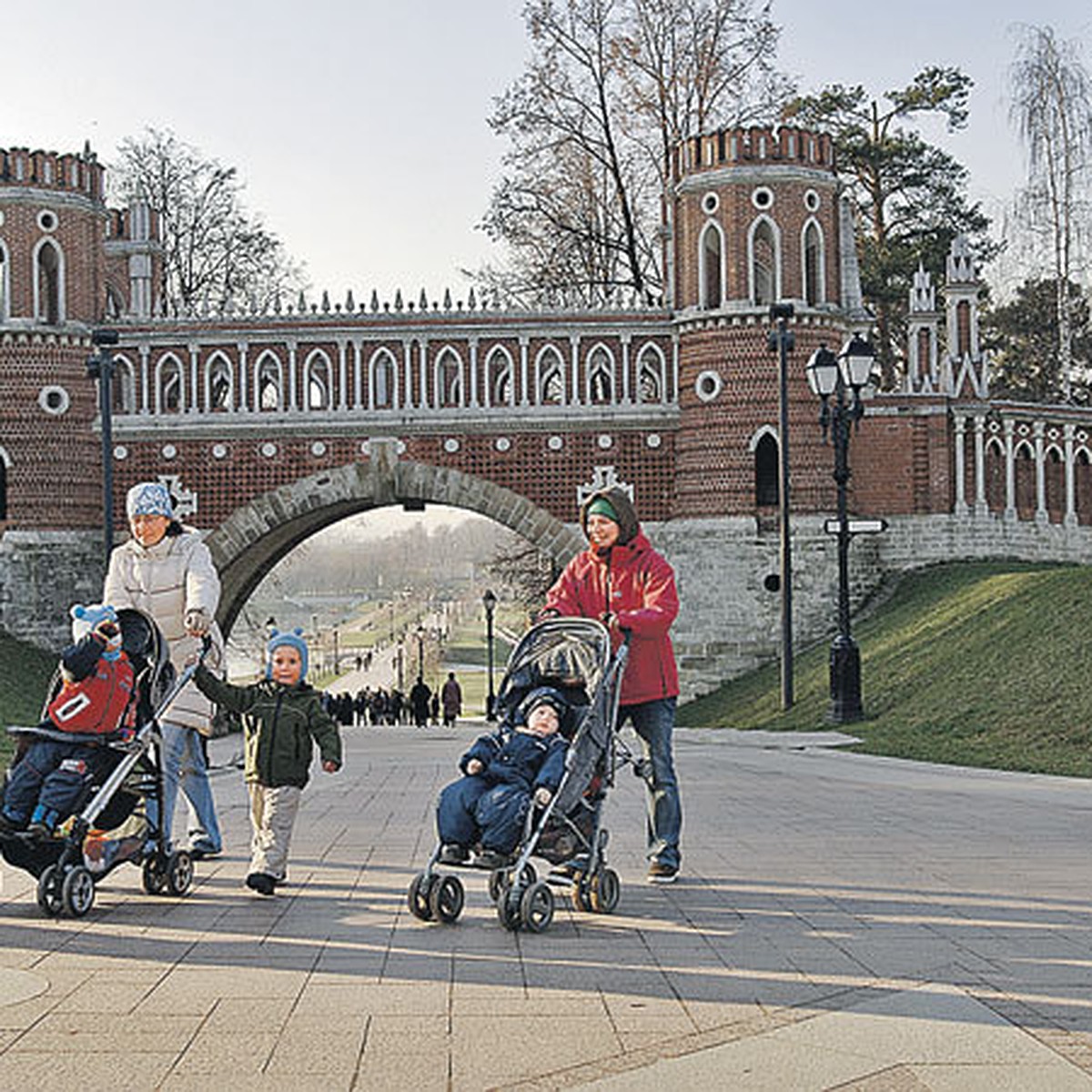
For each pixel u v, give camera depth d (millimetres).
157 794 10203
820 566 44938
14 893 10250
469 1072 6082
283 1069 6113
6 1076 6016
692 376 45469
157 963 8000
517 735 9500
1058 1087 5855
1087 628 28188
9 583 46031
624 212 55656
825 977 7641
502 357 46688
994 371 75000
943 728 26969
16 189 46406
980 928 8930
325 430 46438
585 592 10992
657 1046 6422
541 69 55156
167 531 11664
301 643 10414
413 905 9117
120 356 47188
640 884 10680
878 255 67875
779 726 34375
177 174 66062
